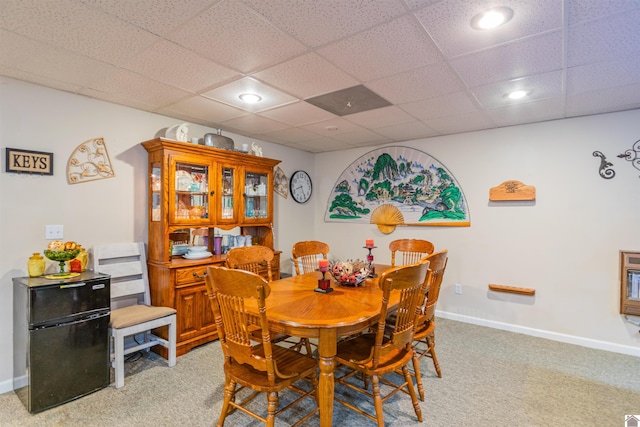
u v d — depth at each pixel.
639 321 2.97
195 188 3.18
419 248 3.42
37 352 2.07
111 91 2.62
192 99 2.80
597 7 1.53
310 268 3.64
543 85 2.47
